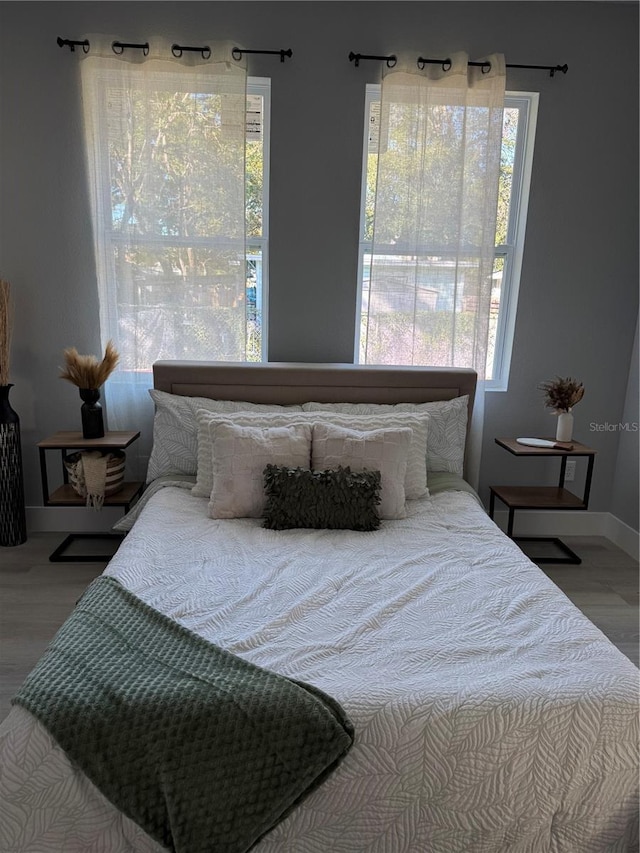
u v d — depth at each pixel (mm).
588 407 3443
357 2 2906
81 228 3057
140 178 2930
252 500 2408
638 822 1310
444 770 1256
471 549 2135
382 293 3129
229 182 2961
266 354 3318
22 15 2824
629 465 3367
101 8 2838
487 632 1599
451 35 2961
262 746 1246
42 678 1344
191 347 3119
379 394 3086
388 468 2457
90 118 2877
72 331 3172
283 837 1248
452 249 3080
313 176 3074
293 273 3182
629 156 3152
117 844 1238
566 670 1430
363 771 1249
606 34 3010
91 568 2949
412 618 1666
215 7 2869
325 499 2314
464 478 3258
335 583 1847
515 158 3209
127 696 1288
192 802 1217
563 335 3348
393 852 1262
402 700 1307
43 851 1218
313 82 2973
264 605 1713
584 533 3539
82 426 3039
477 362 3166
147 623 1581
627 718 1320
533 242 3223
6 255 3062
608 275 3287
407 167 2996
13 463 3082
